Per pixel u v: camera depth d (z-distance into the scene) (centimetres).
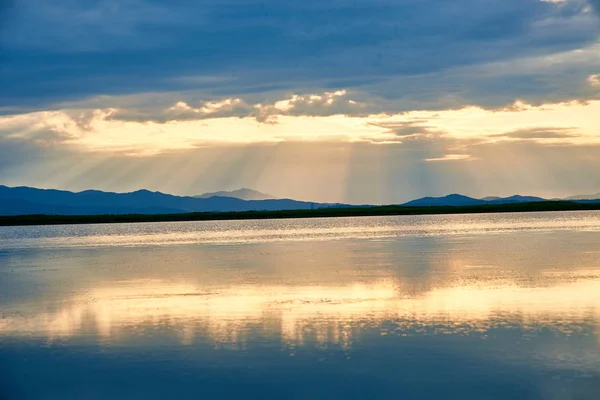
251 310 3303
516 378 2070
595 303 3303
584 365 2191
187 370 2223
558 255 5972
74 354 2475
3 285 4719
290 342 2573
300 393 1978
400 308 3272
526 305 3281
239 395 1970
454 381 2055
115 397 1988
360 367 2217
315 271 5016
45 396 2006
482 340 2545
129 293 4050
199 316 3172
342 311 3219
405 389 1994
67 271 5631
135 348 2538
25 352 2523
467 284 4075
